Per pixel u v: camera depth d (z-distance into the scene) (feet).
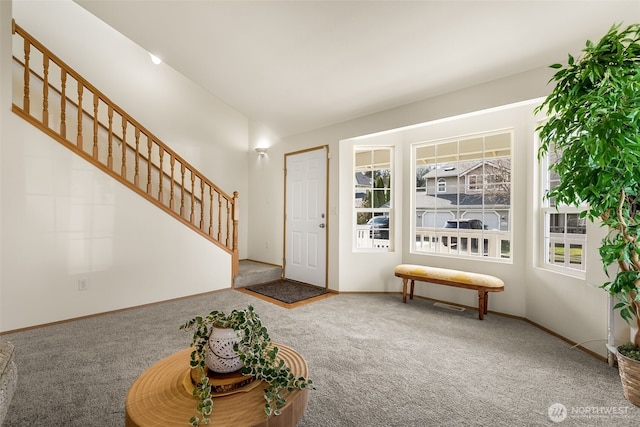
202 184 13.17
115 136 13.98
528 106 10.06
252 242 18.53
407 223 13.15
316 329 9.20
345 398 5.75
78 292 9.98
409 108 10.96
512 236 10.52
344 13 7.78
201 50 10.52
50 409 5.34
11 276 8.80
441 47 8.09
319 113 13.12
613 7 6.18
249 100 13.57
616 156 4.57
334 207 13.74
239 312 4.32
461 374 6.66
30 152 9.13
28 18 12.23
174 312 10.67
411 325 9.58
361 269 13.48
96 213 10.36
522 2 6.42
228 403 3.65
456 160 11.99
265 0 7.93
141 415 3.39
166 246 12.03
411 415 5.29
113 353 7.49
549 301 9.12
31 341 8.13
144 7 8.89
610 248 5.61
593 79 4.91
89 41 13.61
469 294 11.44
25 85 9.29
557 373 6.72
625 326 6.93
